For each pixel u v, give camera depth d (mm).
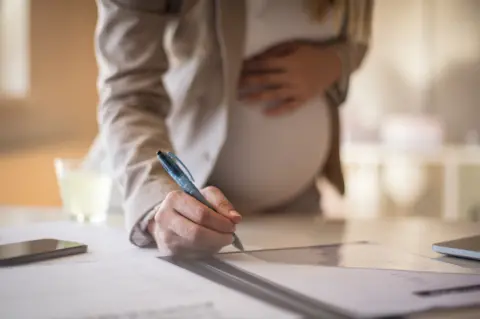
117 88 856
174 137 1051
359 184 2770
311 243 788
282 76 1046
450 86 2908
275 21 1063
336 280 547
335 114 1193
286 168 1125
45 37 2219
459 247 685
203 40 1009
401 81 2994
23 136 2180
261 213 1188
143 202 726
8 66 2244
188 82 1033
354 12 1145
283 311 442
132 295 492
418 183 2646
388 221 1074
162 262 627
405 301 470
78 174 1008
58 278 557
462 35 2863
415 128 2799
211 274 569
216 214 659
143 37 875
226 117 996
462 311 453
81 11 2275
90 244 764
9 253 646
